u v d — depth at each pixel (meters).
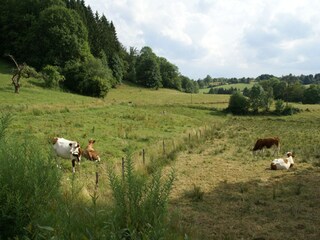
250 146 26.80
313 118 59.16
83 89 66.44
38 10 84.38
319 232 9.86
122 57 107.25
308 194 13.60
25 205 4.08
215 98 82.44
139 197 4.64
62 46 76.12
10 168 4.28
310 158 21.59
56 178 4.58
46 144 15.16
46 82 60.28
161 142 23.69
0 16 82.12
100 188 11.10
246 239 9.31
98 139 22.20
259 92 64.44
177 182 15.29
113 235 3.92
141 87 100.88
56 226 4.18
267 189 14.54
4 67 71.69
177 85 117.44
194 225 9.83
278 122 51.56
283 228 10.16
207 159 20.89
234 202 12.69
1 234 3.91
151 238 4.05
